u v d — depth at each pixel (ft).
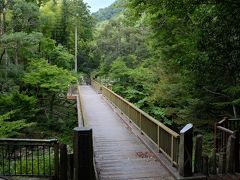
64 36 128.16
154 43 44.96
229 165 19.80
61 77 58.59
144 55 88.43
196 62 23.90
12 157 28.30
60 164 19.01
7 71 56.65
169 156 23.08
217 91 37.32
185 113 40.55
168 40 39.58
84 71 142.92
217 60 23.03
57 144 19.11
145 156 25.63
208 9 24.13
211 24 22.75
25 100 48.32
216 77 27.20
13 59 67.97
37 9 63.67
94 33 167.63
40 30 77.10
